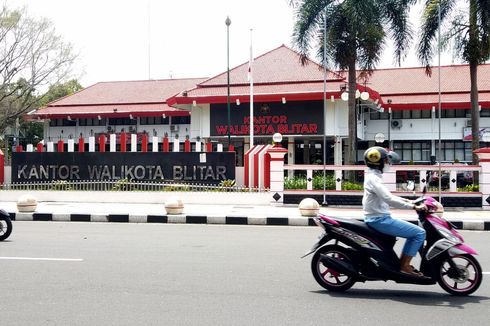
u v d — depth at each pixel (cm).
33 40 3378
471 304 580
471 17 2083
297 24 2309
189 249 940
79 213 1503
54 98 4503
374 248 623
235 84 3294
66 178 2197
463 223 1341
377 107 3300
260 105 3216
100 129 4053
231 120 3266
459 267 621
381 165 635
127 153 2159
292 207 1781
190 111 3562
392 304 579
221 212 1586
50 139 4141
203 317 519
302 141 3434
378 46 2248
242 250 934
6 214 1045
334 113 3127
